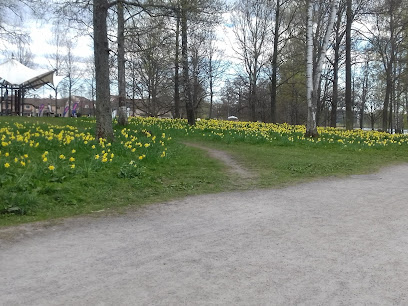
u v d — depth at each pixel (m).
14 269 3.51
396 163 12.21
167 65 20.98
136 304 2.87
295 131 20.08
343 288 3.16
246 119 58.53
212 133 17.94
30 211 5.37
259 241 4.36
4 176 6.26
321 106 41.62
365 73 43.50
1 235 4.44
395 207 6.09
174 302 2.90
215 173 9.09
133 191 6.93
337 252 3.99
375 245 4.22
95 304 2.86
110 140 11.05
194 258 3.82
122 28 17.36
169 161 9.83
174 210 5.85
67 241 4.31
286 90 44.69
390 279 3.35
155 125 19.55
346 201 6.55
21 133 11.86
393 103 44.88
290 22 27.81
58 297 2.97
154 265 3.63
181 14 12.77
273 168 10.21
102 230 4.76
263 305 2.87
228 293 3.05
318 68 17.75
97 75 11.06
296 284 3.23
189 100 22.69
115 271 3.48
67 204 5.87
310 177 9.12
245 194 7.12
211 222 5.18
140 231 4.74
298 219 5.34
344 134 19.25
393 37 27.34
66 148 9.36
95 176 7.30
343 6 24.69
